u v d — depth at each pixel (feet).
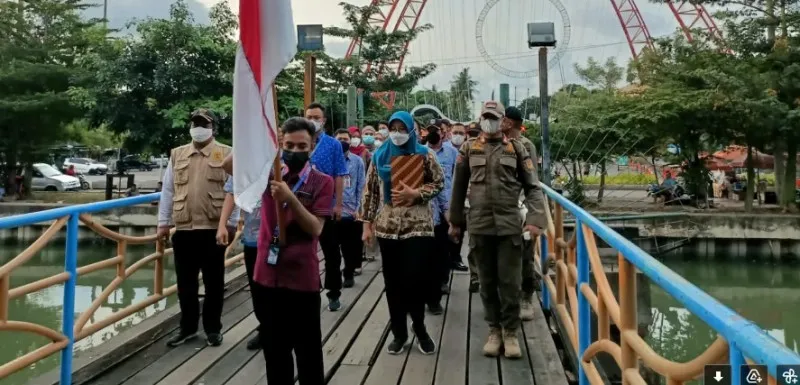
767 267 49.98
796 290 44.80
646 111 54.19
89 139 97.25
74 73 61.46
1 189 64.13
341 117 67.00
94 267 13.52
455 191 13.52
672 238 50.26
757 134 54.44
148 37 54.29
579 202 51.57
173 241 14.03
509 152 12.91
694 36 61.98
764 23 56.49
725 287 45.88
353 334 15.07
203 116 13.65
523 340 14.55
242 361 13.05
